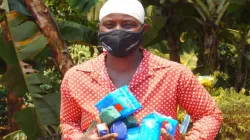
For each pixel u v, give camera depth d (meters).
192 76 2.66
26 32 5.11
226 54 8.03
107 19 2.60
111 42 2.57
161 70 2.63
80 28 5.95
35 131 5.32
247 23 6.89
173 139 2.48
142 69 2.62
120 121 2.50
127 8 2.57
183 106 2.71
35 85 5.12
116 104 2.49
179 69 2.64
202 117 2.70
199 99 2.66
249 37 6.66
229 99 4.15
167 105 2.62
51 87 5.32
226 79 7.18
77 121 2.78
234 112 4.01
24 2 5.20
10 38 5.29
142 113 2.58
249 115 4.00
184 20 7.01
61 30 5.85
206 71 6.31
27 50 5.07
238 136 4.03
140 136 2.48
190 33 7.55
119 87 2.63
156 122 2.47
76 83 2.66
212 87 4.57
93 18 5.80
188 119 2.85
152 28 6.21
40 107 5.08
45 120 5.06
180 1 6.73
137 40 2.61
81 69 2.67
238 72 6.80
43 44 5.10
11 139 6.10
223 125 4.03
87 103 2.64
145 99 2.59
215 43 6.41
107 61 2.68
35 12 5.12
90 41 6.08
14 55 5.34
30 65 5.18
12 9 5.18
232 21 7.21
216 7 6.39
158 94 2.60
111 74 2.65
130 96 2.52
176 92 2.64
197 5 6.44
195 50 7.91
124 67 2.64
